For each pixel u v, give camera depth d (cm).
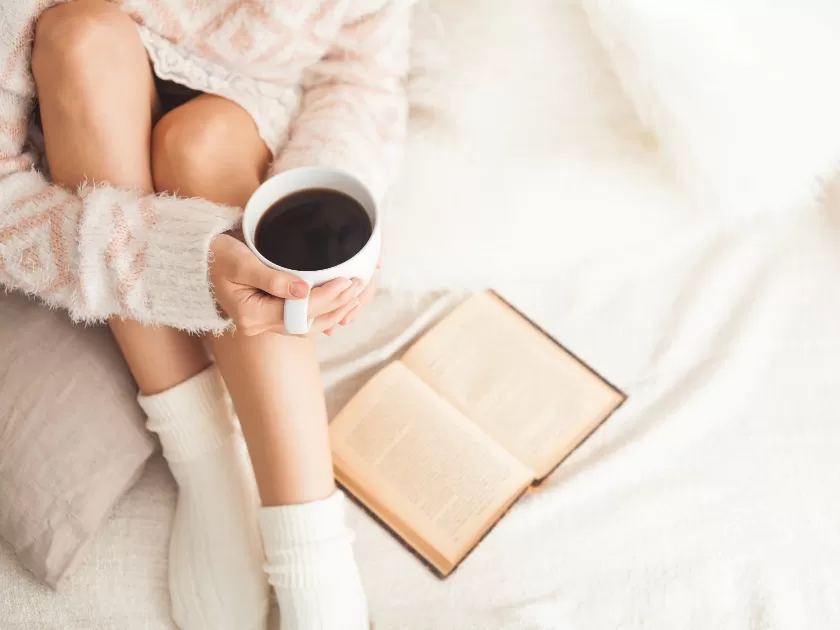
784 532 76
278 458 64
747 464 80
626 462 79
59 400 68
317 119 73
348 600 66
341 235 56
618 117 84
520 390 83
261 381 63
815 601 73
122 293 59
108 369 72
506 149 86
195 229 57
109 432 70
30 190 62
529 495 78
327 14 71
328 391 85
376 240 54
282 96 76
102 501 68
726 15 72
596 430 82
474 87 86
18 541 65
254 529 72
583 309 89
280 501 65
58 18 60
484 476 77
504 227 86
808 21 71
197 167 65
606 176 85
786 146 78
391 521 76
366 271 55
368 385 81
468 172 86
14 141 65
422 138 88
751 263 90
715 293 89
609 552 76
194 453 71
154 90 71
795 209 90
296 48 72
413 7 89
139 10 67
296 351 64
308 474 65
